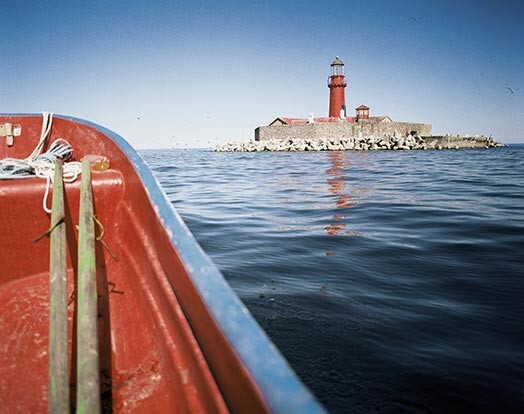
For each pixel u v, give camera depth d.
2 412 1.56
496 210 7.98
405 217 7.30
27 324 2.03
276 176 16.50
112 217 2.52
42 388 1.70
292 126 51.31
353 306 3.38
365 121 50.84
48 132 3.45
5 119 3.43
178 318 1.33
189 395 1.12
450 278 4.04
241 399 0.78
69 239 2.38
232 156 42.69
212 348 0.98
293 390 0.67
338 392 2.28
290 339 2.84
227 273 4.23
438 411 2.13
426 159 29.14
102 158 2.80
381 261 4.62
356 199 9.61
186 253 1.34
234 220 7.17
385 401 2.21
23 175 2.38
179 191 11.80
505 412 2.12
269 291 3.72
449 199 9.52
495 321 3.10
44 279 2.33
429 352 2.67
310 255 4.89
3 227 2.28
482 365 2.53
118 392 1.51
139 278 1.90
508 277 4.05
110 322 1.95
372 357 2.62
